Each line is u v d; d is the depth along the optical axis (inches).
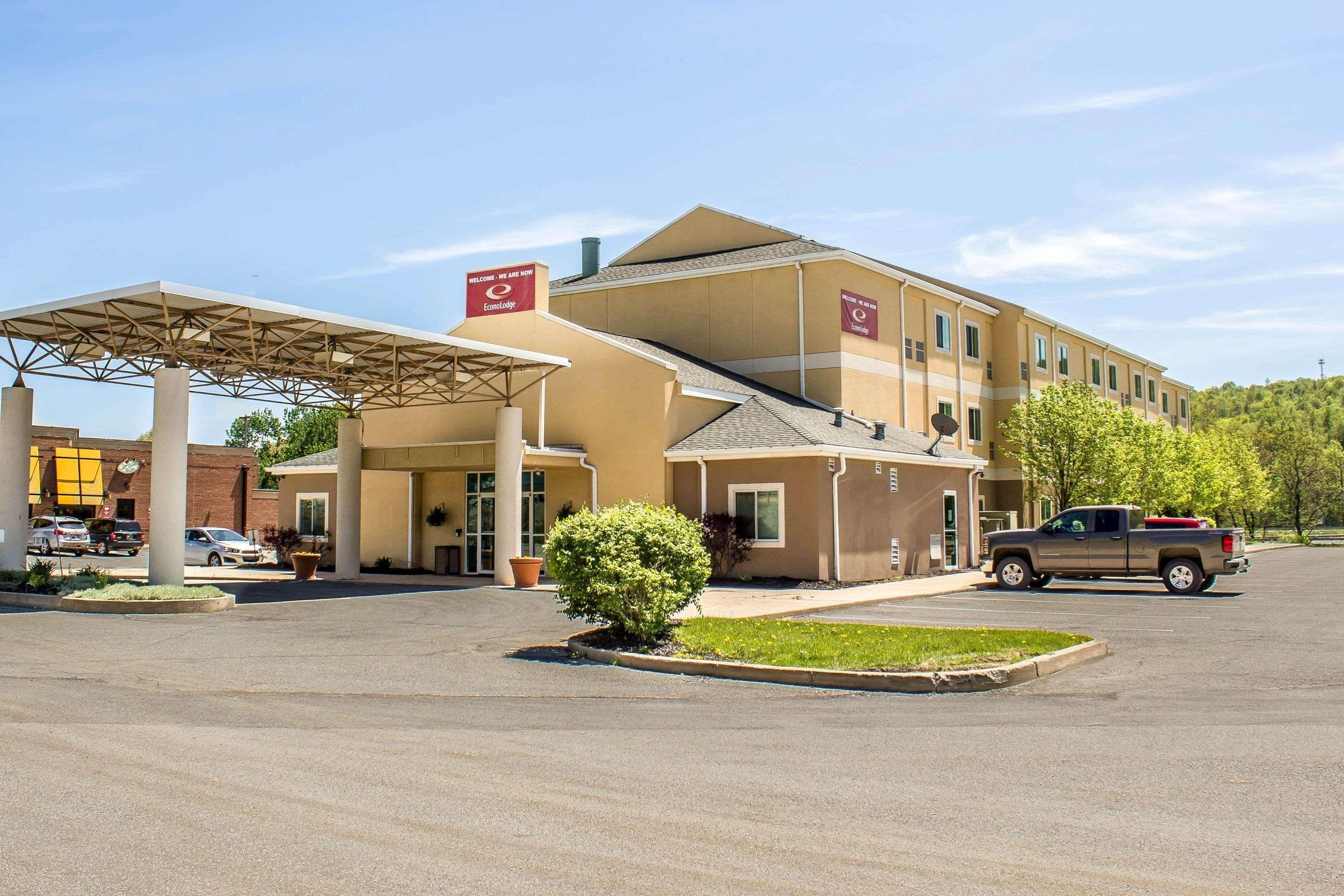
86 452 1969.7
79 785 270.4
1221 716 357.4
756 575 946.1
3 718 354.6
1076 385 1419.8
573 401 1053.2
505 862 214.2
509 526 939.3
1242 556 848.3
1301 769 285.6
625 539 525.3
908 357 1382.9
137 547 1877.5
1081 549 883.4
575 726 351.3
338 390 1035.3
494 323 1119.6
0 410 819.4
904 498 1058.7
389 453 1040.8
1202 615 676.1
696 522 572.1
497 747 319.3
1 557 808.9
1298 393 7317.9
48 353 836.6
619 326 1376.7
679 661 467.5
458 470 1112.8
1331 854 217.8
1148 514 1507.1
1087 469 1350.9
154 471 746.2
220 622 644.1
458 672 466.6
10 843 224.1
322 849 221.6
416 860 215.3
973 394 1561.3
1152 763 294.5
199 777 280.1
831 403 1218.6
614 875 206.5
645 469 1000.2
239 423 3253.0
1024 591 892.6
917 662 445.7
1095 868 210.1
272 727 346.3
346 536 1024.2
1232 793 263.4
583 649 514.6
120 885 199.8
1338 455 3223.4
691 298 1325.0
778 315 1263.5
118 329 798.5
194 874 206.1
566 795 264.7
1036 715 365.1
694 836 231.8
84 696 397.1
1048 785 273.3
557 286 1459.2
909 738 331.6
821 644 508.7
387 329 803.4
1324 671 448.5
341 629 614.9
